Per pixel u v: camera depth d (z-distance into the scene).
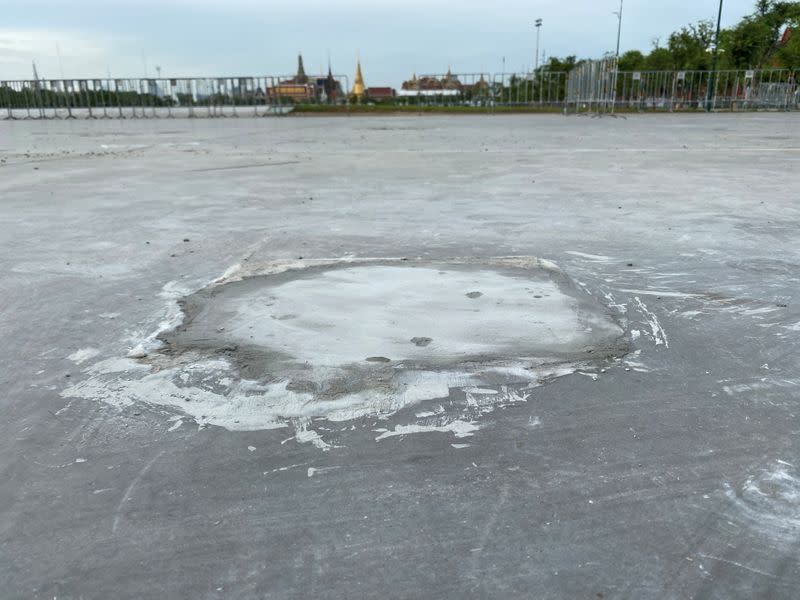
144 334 3.15
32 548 1.69
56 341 3.08
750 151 12.51
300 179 8.94
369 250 4.74
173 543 1.70
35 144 16.55
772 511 1.81
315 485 1.94
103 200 7.21
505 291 3.71
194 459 2.09
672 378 2.63
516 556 1.63
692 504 1.84
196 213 6.34
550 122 25.81
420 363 2.76
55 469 2.05
